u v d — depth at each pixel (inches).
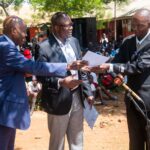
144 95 188.5
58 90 188.4
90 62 183.0
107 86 445.4
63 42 194.1
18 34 170.9
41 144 277.6
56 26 191.0
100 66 183.6
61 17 189.9
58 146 198.4
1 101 166.9
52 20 192.5
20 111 167.5
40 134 300.2
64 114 191.8
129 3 890.1
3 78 168.1
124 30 900.0
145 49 187.2
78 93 197.6
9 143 179.9
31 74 173.6
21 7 880.3
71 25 193.8
